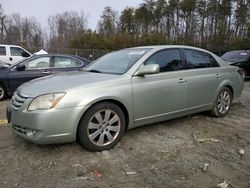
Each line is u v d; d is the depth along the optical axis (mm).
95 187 3055
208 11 55125
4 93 7824
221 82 5586
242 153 3953
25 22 57594
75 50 34125
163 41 51375
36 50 34812
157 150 4023
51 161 3637
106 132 3971
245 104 7121
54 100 3568
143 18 62156
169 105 4637
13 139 4344
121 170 3426
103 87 3887
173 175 3322
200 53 5383
